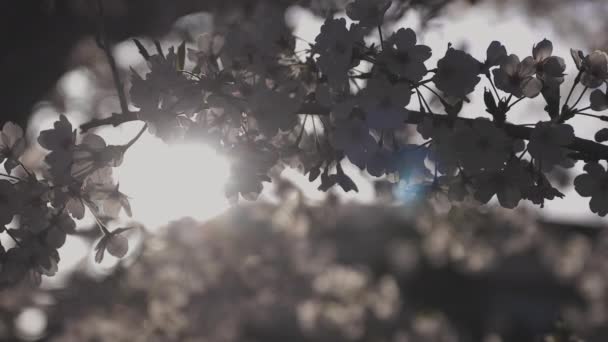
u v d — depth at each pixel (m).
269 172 1.81
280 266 5.46
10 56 5.44
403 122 1.41
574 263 6.89
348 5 1.52
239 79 1.58
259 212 4.67
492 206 4.16
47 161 1.54
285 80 1.64
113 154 1.55
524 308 11.51
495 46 1.51
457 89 1.44
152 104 1.52
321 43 1.47
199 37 1.73
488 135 1.43
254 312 5.65
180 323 5.22
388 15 3.31
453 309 11.44
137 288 5.35
